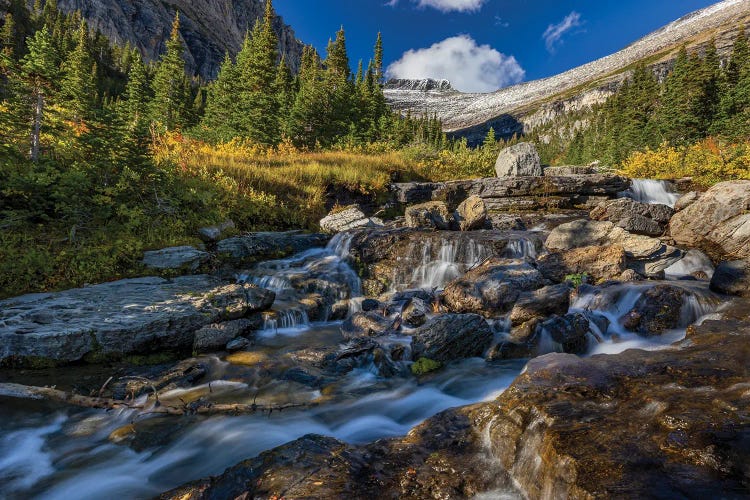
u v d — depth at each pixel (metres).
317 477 3.52
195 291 9.41
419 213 15.18
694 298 8.31
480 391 6.28
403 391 6.44
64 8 154.62
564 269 11.12
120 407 5.75
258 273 11.70
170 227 12.51
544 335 7.64
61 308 7.82
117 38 170.88
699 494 2.47
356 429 5.28
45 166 11.22
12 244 9.45
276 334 9.06
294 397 6.23
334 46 51.44
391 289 12.17
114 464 4.66
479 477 3.54
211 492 3.54
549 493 3.04
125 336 7.41
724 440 2.94
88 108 15.45
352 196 20.08
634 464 2.85
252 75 37.62
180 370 6.97
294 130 32.78
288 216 16.72
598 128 94.00
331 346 8.24
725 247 12.44
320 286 11.36
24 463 4.65
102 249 10.38
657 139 43.75
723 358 4.84
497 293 9.21
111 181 12.38
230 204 15.00
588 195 19.84
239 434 5.16
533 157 22.81
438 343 7.44
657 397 3.81
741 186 12.78
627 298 8.93
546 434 3.41
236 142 26.50
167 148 18.39
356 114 46.09
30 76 13.68
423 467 3.73
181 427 5.35
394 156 27.61
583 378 4.52
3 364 6.73
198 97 75.19
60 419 5.53
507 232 14.59
